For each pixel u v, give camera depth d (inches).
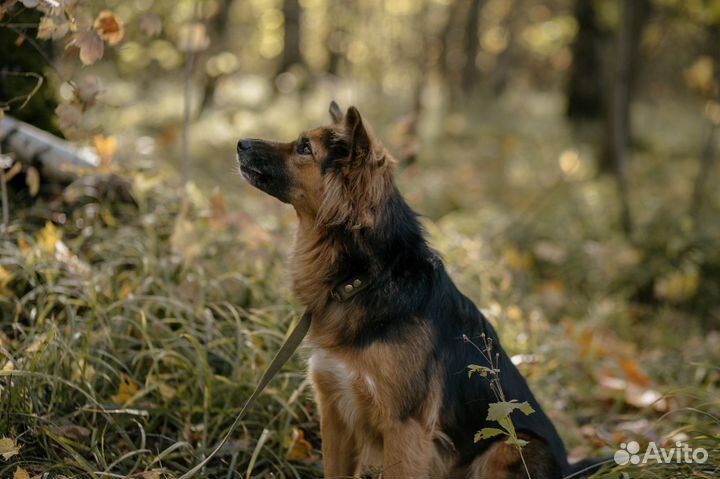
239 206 283.7
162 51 569.9
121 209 213.9
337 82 863.7
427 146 592.1
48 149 207.3
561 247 339.3
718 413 193.0
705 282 316.8
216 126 555.8
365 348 138.0
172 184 249.4
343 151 145.6
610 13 578.9
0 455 135.3
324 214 144.5
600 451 178.7
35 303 179.5
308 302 147.1
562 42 787.4
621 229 366.9
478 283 240.5
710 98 384.2
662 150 622.2
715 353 252.1
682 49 1075.3
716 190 455.5
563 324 258.2
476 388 146.6
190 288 178.7
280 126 583.8
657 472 143.6
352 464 153.0
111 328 168.7
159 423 160.9
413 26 1085.8
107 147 191.5
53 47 226.2
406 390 137.7
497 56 1380.4
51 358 154.6
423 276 144.8
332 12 831.1
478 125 748.0
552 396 205.5
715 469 141.8
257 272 202.5
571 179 472.4
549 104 1027.9
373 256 141.6
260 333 173.2
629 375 223.6
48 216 204.2
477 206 424.2
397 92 1040.8
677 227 350.6
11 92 215.5
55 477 134.2
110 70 717.3
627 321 290.2
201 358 158.1
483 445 147.7
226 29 717.9
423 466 139.3
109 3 447.8
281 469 155.7
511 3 1255.5
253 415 165.5
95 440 142.9
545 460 144.9
